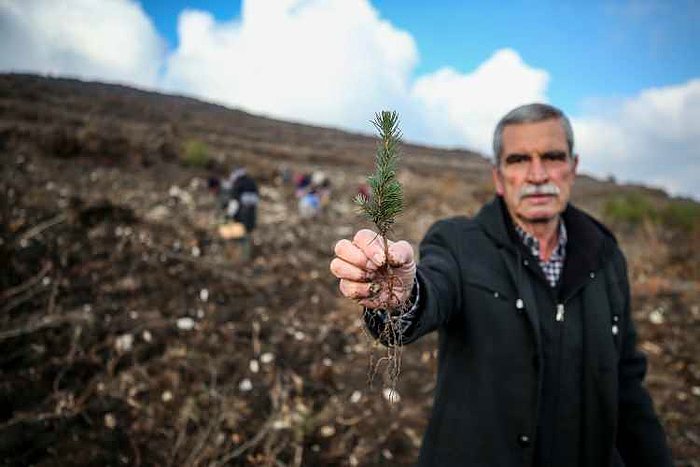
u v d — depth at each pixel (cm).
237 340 417
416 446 331
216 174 1220
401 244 98
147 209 753
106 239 552
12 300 391
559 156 159
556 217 162
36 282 426
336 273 97
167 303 455
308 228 886
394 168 83
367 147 4162
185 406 317
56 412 291
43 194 664
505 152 165
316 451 311
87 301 424
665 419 379
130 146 1181
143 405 317
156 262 531
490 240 157
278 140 3544
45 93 2127
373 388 387
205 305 470
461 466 147
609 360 150
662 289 672
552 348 150
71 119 1515
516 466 144
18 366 328
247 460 289
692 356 483
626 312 166
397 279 100
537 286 153
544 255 164
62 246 500
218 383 355
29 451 266
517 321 148
